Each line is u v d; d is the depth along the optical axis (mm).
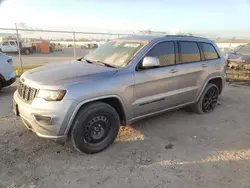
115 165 3289
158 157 3520
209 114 5535
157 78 4133
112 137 3750
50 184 2850
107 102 3775
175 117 5242
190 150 3760
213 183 2926
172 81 4441
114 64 3986
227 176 3078
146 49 4062
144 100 4020
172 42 4535
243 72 8539
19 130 4340
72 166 3240
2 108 5629
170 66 4398
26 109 3283
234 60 8766
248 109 6027
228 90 8320
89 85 3322
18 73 10852
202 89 5203
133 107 3889
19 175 3006
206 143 4023
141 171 3156
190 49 4898
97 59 4371
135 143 3959
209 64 5266
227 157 3566
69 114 3180
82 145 3402
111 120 3660
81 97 3230
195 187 2846
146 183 2904
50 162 3326
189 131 4512
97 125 3521
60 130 3193
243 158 3547
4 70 7051
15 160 3344
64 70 3707
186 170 3199
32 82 3369
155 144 3938
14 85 8477
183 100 4816
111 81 3533
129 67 3809
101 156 3525
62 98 3133
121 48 4359
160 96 4270
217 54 5633
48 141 3928
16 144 3809
